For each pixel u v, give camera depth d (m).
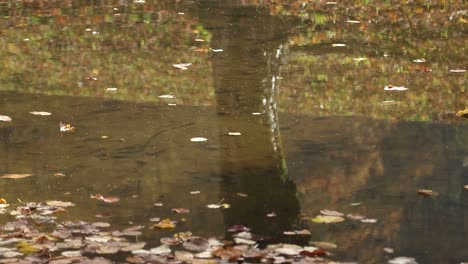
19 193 7.99
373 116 10.88
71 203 7.71
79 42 15.85
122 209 7.59
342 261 6.50
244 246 6.62
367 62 14.17
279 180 8.37
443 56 14.62
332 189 8.23
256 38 15.99
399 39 16.08
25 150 9.30
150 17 18.36
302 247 6.68
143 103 11.41
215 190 8.07
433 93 12.06
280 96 11.86
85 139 9.72
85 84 12.61
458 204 7.86
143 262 6.28
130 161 8.93
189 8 19.41
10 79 12.88
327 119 10.75
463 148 9.51
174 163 8.86
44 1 20.31
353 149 9.48
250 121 10.43
